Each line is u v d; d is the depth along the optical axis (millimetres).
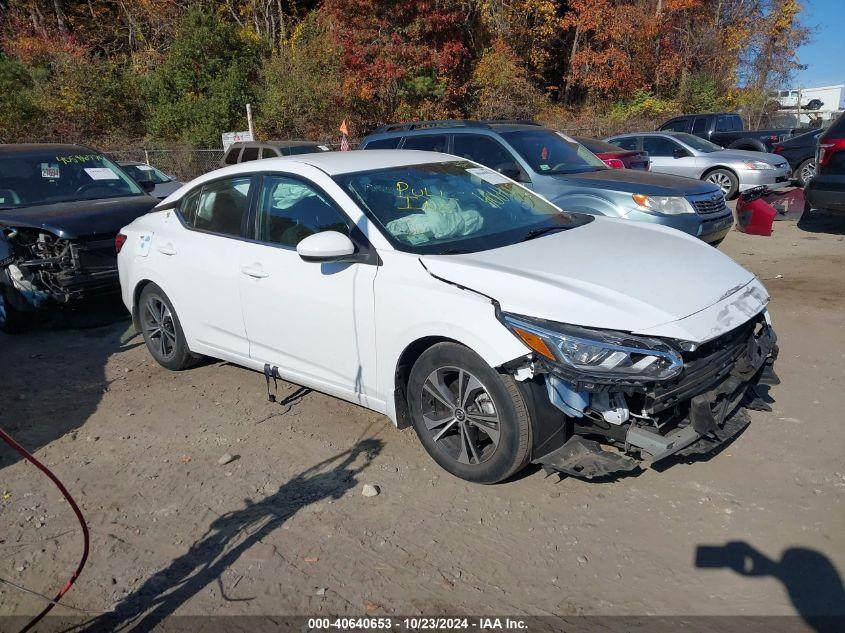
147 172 13359
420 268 3715
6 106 23750
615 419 3236
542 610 2803
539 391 3324
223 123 24766
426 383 3723
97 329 6957
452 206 4402
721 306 3521
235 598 2957
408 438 4277
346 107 25703
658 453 3182
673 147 14242
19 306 6594
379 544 3262
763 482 3582
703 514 3348
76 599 3008
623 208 7316
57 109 25156
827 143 9266
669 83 31922
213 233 4953
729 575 2943
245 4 31672
